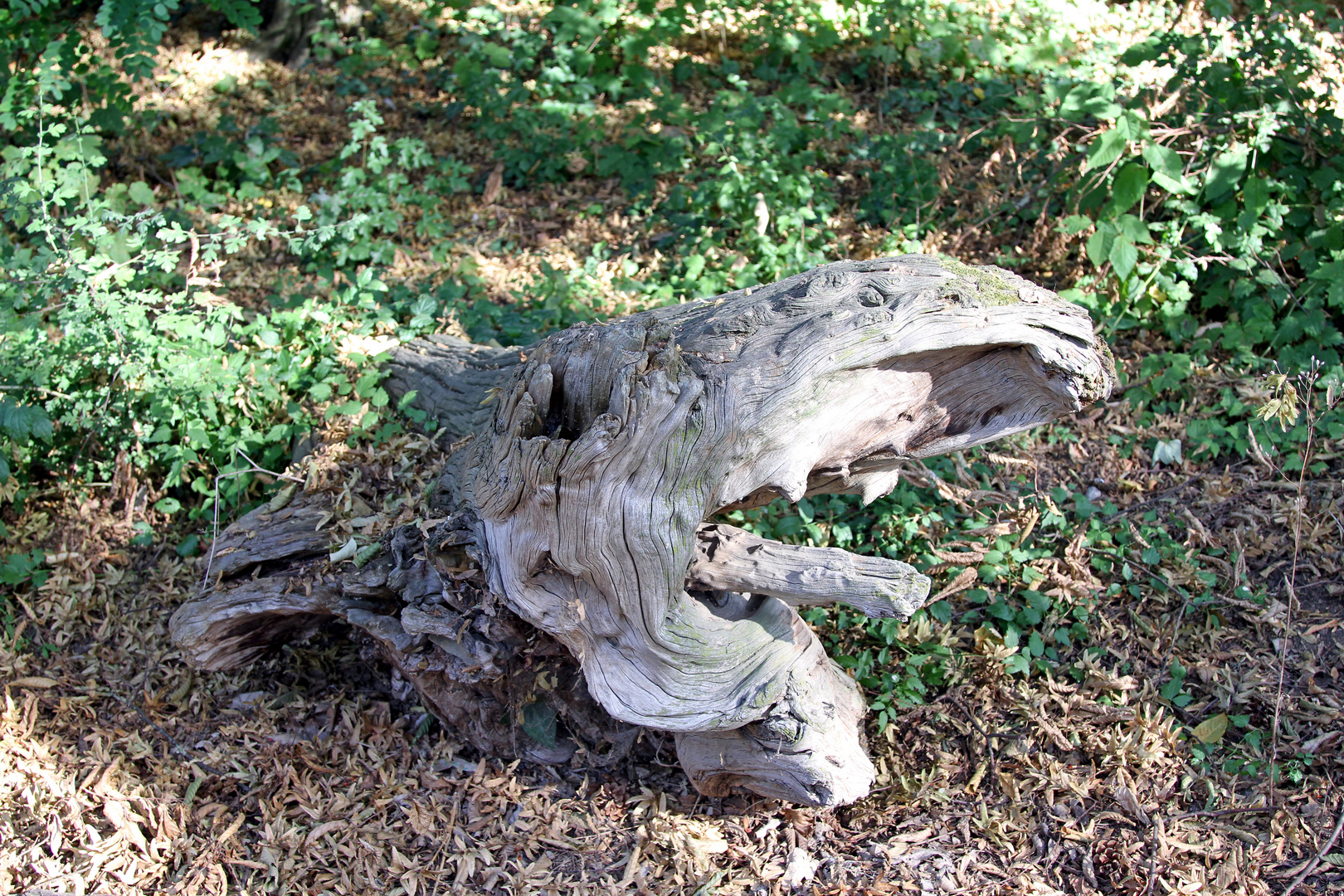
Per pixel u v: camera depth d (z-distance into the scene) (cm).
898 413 319
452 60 813
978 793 377
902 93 720
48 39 632
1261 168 551
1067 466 481
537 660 372
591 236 636
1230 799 368
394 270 599
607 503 303
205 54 812
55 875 356
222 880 357
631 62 749
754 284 556
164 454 470
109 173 683
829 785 341
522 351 363
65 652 440
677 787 388
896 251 573
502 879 359
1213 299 528
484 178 694
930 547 430
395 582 360
